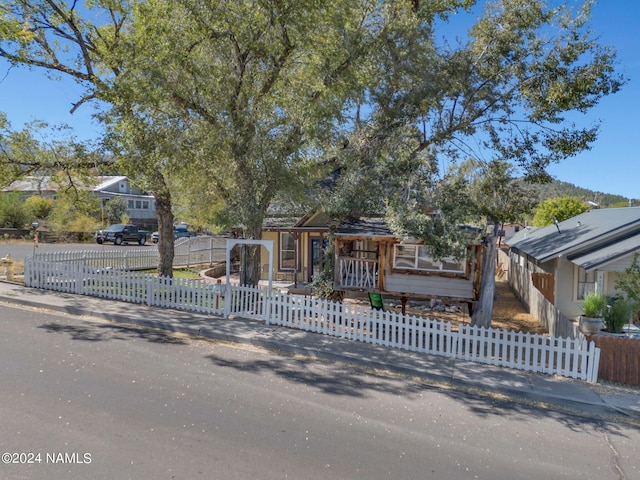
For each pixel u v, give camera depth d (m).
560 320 10.66
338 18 11.58
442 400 6.97
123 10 12.38
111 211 42.03
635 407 6.89
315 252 20.20
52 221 35.22
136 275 12.70
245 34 10.98
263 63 12.21
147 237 40.72
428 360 8.87
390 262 13.48
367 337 9.90
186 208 21.36
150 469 4.32
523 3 10.85
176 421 5.43
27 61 12.22
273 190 12.07
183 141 10.87
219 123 11.38
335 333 10.26
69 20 12.41
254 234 13.05
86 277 13.47
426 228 9.95
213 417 5.64
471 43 11.82
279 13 11.02
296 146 11.86
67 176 16.03
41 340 8.51
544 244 17.50
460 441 5.51
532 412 6.74
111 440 4.84
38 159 13.59
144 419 5.42
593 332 9.49
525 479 4.68
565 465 5.05
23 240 32.75
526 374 8.33
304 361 8.56
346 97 12.02
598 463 5.16
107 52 12.60
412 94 11.38
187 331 10.20
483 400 7.13
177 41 10.68
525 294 16.41
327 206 12.02
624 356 8.10
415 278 13.27
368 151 11.74
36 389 6.09
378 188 11.08
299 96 11.72
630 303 10.12
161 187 12.96
